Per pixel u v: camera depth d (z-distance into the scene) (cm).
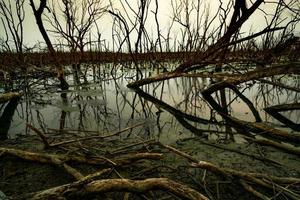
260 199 156
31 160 184
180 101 477
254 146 251
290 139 274
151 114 383
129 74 934
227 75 454
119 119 355
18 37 750
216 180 186
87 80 778
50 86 650
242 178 167
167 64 1205
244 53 1175
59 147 220
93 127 321
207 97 500
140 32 773
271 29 492
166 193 167
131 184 126
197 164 165
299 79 750
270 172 202
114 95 534
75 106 433
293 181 169
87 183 124
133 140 267
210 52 548
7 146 247
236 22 523
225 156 229
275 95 528
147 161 215
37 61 1031
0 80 674
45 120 354
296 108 364
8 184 181
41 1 603
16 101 442
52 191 119
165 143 262
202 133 296
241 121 332
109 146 247
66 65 1128
